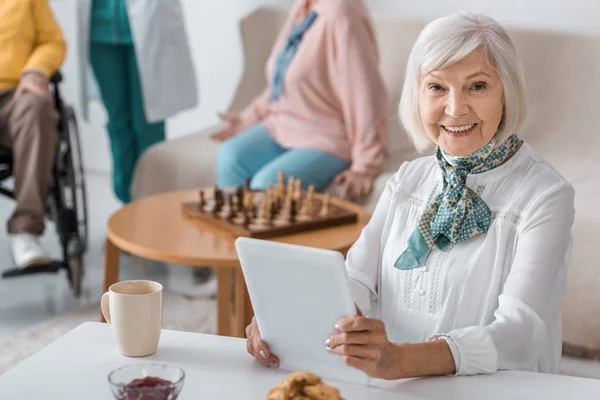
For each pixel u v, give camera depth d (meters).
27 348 2.73
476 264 1.43
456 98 1.38
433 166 1.57
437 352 1.23
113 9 3.92
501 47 1.37
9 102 3.32
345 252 2.25
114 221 2.46
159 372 1.05
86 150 5.10
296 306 1.21
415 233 1.49
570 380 1.22
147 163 3.63
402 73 3.58
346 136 3.27
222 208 2.54
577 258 2.65
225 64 4.57
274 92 3.44
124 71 4.10
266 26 3.97
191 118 4.72
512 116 1.40
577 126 3.26
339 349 1.19
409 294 1.50
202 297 3.18
